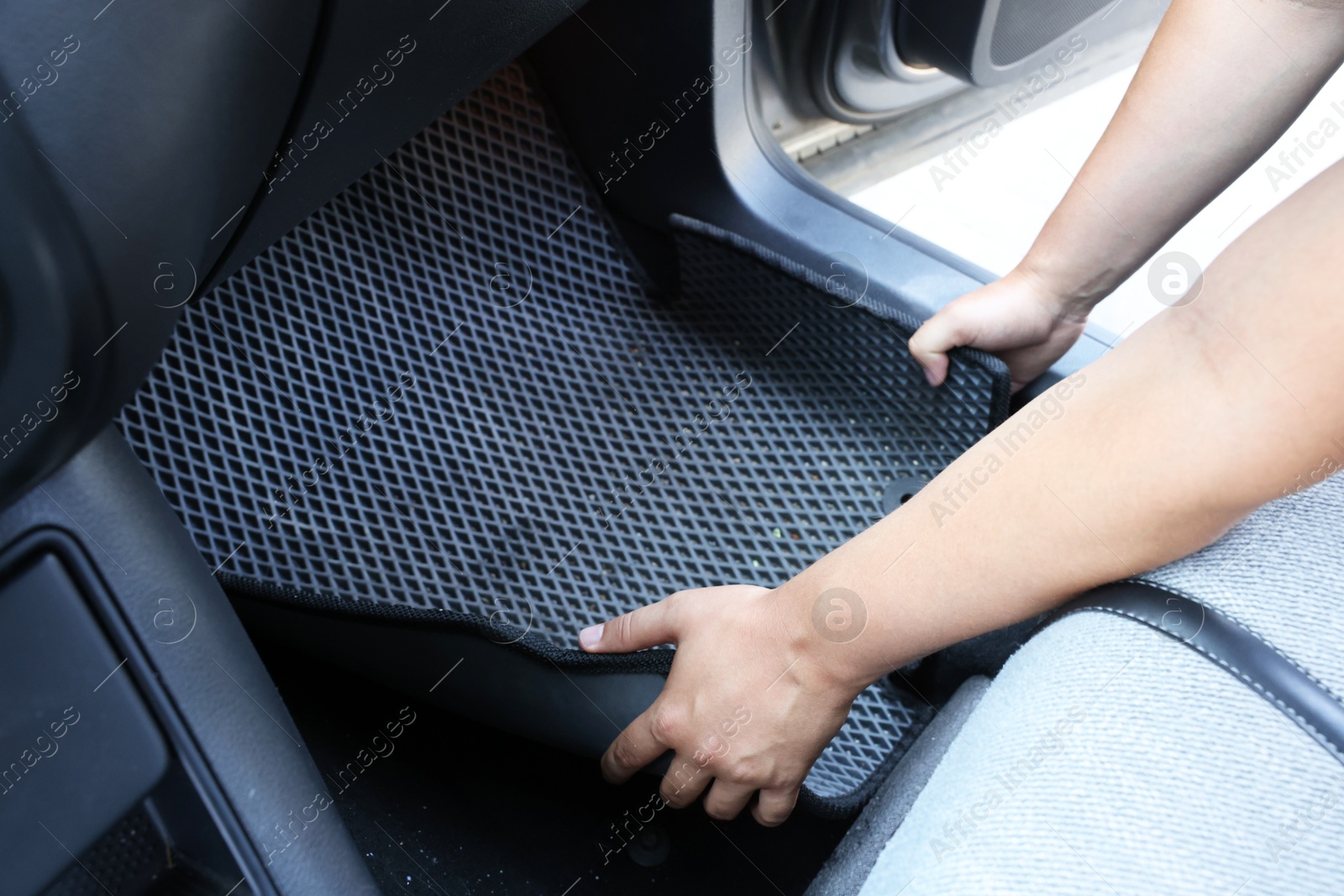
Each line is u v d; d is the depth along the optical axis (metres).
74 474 0.48
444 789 0.75
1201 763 0.35
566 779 0.76
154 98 0.40
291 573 0.81
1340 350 0.30
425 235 0.94
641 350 0.96
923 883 0.38
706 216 0.95
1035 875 0.35
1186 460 0.35
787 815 0.62
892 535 0.47
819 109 1.15
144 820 0.51
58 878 0.46
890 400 0.89
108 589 0.49
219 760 0.50
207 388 0.87
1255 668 0.36
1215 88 0.60
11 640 0.46
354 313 0.92
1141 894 0.33
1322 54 0.55
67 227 0.38
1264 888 0.33
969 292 0.91
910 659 0.49
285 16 0.45
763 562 0.84
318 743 0.77
